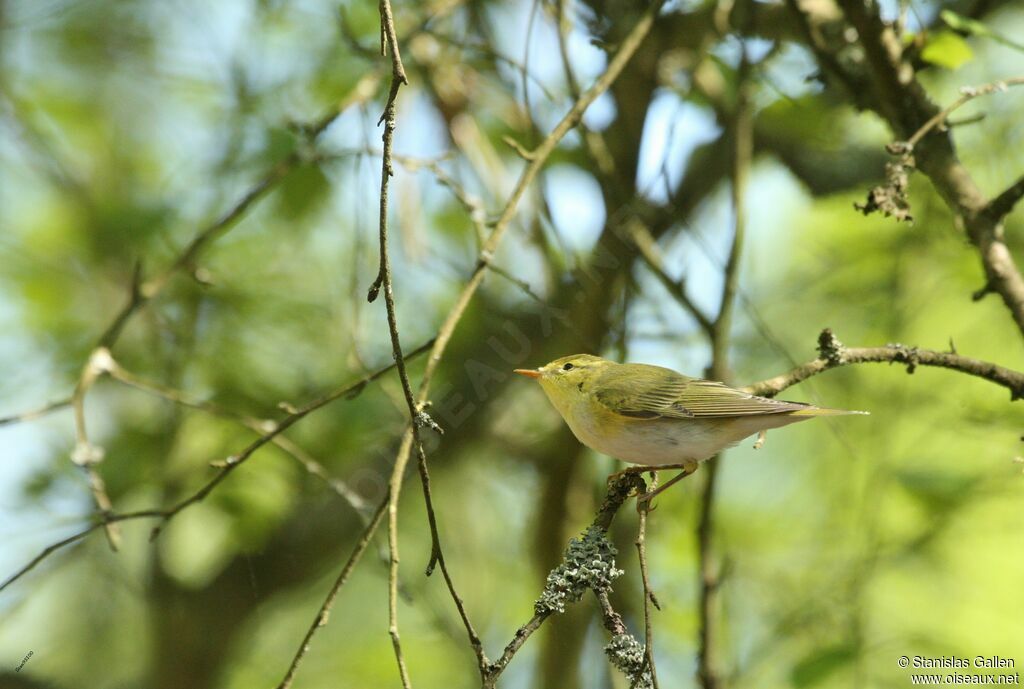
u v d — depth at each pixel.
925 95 8.20
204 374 11.83
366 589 13.06
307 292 12.71
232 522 10.74
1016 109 12.78
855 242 14.00
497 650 12.23
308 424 11.11
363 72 11.88
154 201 11.30
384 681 12.30
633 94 11.84
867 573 10.60
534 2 9.73
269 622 12.91
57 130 13.40
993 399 12.23
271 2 12.16
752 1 11.03
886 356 7.30
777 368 13.24
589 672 11.45
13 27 12.94
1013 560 12.51
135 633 12.96
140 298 9.02
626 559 11.88
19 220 13.00
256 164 11.36
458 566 12.55
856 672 9.30
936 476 10.15
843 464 12.89
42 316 12.63
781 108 11.42
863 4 7.98
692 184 12.56
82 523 10.21
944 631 11.68
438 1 11.12
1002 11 12.39
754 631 11.47
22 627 12.67
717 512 12.77
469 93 12.09
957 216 7.86
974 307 13.67
